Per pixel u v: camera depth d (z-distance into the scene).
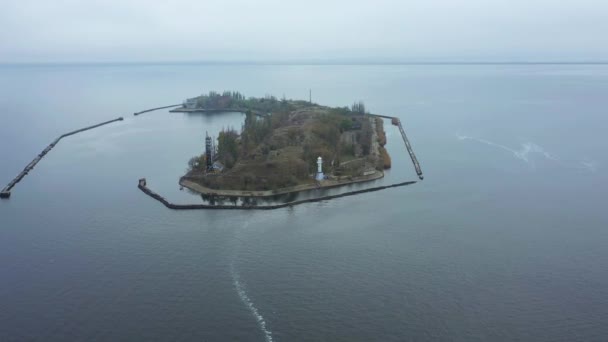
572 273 119.31
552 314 102.81
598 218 152.88
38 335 98.12
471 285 114.00
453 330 98.06
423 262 125.56
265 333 98.50
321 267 124.06
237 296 111.44
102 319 103.25
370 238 140.88
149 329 99.94
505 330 97.69
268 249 135.00
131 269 124.12
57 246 138.00
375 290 112.56
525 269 121.25
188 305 108.19
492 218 154.38
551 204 166.00
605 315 102.31
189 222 155.50
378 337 96.38
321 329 99.44
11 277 120.31
